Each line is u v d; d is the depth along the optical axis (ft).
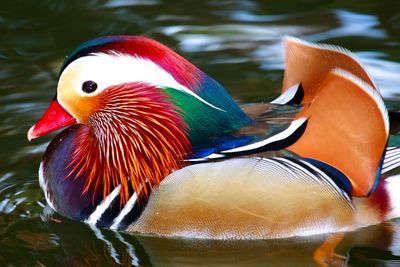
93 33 54.80
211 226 35.12
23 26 56.34
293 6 57.98
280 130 35.53
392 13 56.18
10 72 50.62
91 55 35.60
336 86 34.53
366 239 36.11
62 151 38.32
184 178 34.91
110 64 35.58
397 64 49.60
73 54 36.04
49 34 55.16
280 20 55.93
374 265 34.40
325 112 34.76
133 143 36.58
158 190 35.53
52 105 36.94
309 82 37.17
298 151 34.94
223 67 50.52
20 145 43.73
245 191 34.40
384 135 34.68
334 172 34.96
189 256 35.68
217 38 53.78
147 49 35.32
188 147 36.19
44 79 49.70
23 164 42.22
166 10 57.98
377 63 49.78
